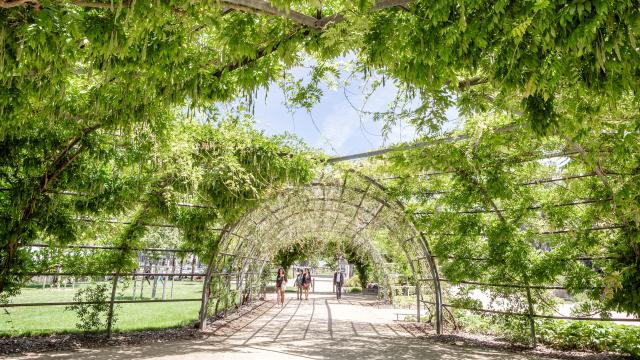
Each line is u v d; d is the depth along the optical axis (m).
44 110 4.62
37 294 16.70
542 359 6.91
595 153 5.23
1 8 2.68
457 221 8.33
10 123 4.23
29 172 5.85
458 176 7.94
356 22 3.00
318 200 11.58
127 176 6.76
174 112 6.25
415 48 3.04
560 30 2.46
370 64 3.58
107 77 3.36
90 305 7.94
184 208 8.45
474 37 2.77
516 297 8.19
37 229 6.30
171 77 3.74
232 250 11.81
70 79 4.62
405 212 9.15
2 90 3.59
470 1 2.50
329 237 19.27
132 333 8.47
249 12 3.19
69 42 2.98
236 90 4.41
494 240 7.79
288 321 11.55
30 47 2.95
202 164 7.38
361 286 26.02
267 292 24.34
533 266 7.55
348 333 9.61
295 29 3.56
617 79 2.76
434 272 9.93
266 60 3.86
